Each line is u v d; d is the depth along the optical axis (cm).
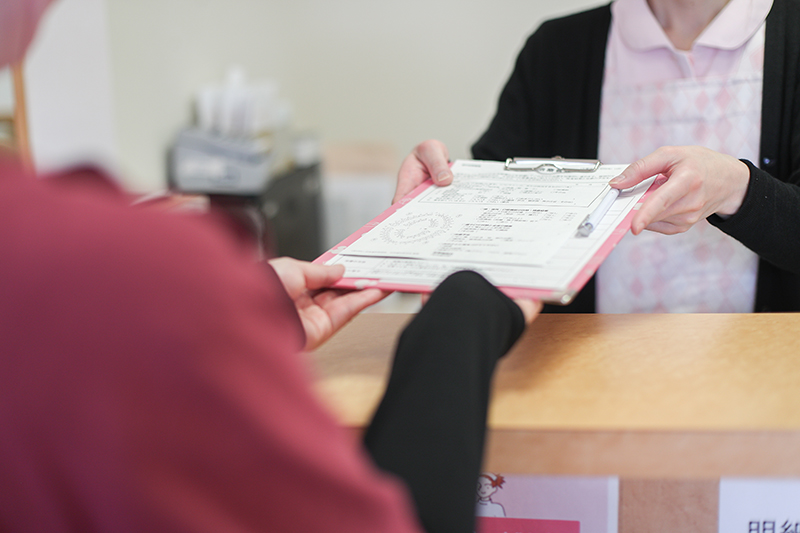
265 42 371
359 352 77
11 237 26
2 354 25
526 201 84
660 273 127
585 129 129
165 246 26
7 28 33
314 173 330
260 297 29
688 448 56
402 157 380
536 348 74
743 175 87
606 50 127
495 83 364
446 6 357
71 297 25
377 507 30
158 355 25
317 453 28
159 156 276
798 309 115
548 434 57
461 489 44
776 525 71
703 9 119
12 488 26
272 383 28
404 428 46
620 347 73
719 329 78
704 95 120
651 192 81
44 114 236
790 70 114
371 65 371
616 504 72
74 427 24
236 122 282
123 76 247
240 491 27
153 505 25
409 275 71
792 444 55
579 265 67
